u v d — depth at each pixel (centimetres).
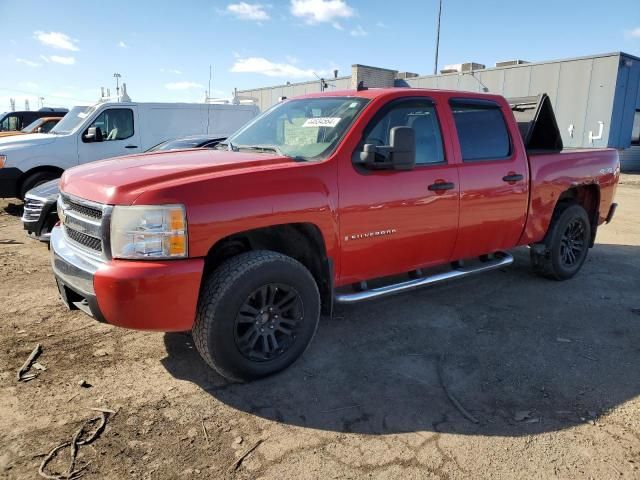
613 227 894
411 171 381
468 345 390
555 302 487
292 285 328
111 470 245
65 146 953
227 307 301
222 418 289
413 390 324
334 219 341
